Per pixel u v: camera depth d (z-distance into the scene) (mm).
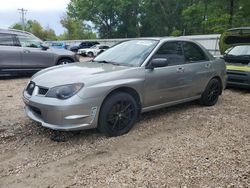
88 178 3225
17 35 9812
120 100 4336
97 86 4027
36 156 3746
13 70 9695
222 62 6449
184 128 4852
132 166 3486
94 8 47156
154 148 4008
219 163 3566
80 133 4488
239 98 7332
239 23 26688
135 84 4500
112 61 5082
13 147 3998
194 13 34344
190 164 3537
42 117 4035
